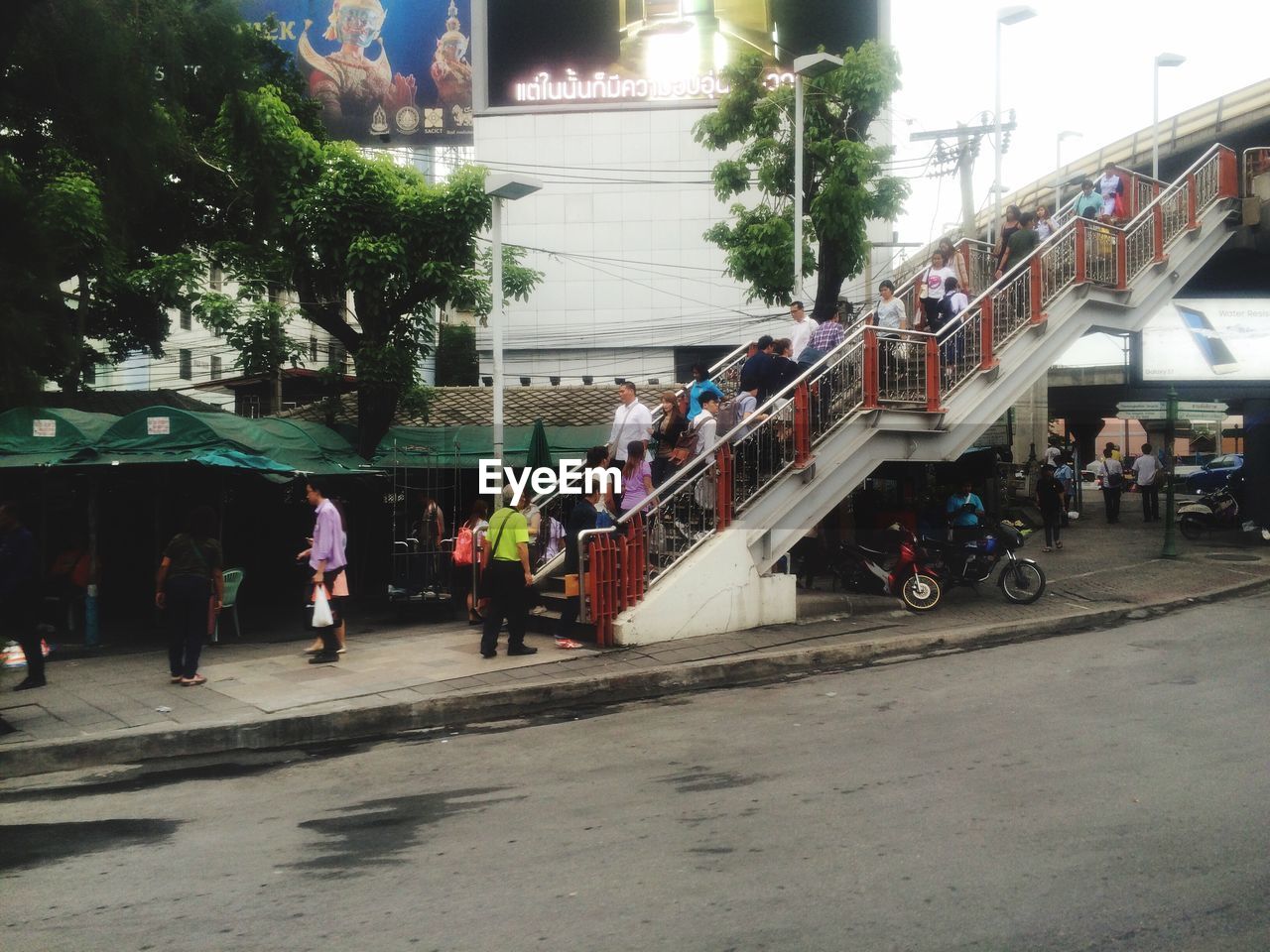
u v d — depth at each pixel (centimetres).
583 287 3947
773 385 1316
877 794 607
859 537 1402
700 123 1939
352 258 1527
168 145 835
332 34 4359
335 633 1142
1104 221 1641
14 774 777
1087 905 434
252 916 464
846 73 1825
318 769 765
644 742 784
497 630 1092
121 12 780
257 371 1641
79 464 1272
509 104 3891
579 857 523
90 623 1259
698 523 1232
